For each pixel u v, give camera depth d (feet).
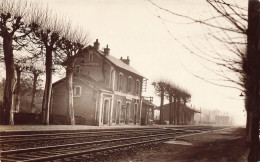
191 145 57.16
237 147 54.08
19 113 85.81
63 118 98.12
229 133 115.75
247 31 10.84
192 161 35.65
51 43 87.45
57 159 31.40
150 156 39.40
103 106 111.86
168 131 108.27
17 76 118.62
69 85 97.66
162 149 48.55
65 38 90.68
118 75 126.00
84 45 96.89
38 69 122.31
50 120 96.48
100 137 63.00
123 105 130.82
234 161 36.29
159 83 186.60
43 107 90.53
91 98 110.22
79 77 112.78
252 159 16.72
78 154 34.88
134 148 47.11
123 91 131.44
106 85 119.55
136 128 110.32
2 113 74.95
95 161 32.94
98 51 120.88
